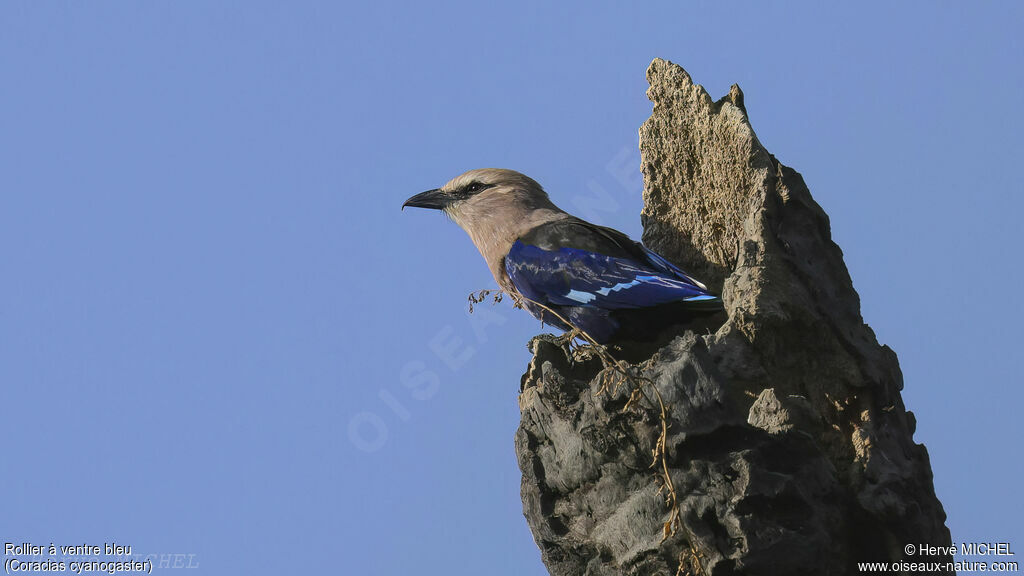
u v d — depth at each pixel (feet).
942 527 42.42
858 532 40.50
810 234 45.70
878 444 41.98
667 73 54.80
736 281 44.83
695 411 39.73
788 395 43.78
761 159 48.73
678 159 54.24
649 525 40.73
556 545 43.75
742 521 38.75
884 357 44.70
